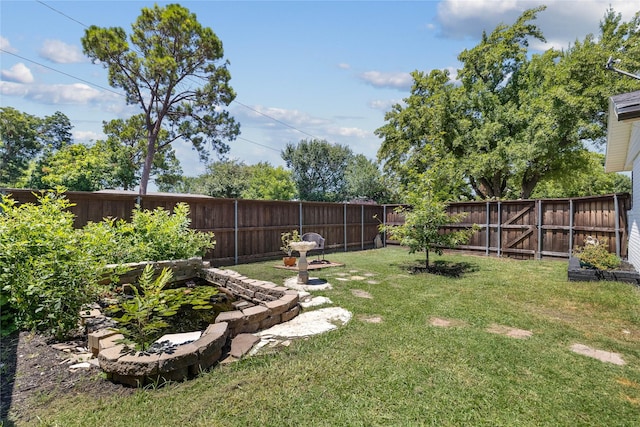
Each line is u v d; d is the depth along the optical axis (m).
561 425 2.02
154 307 3.26
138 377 2.41
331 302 4.72
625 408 2.20
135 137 19.53
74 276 3.40
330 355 2.95
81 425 1.98
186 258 6.11
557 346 3.22
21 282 3.29
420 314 4.19
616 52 12.56
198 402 2.22
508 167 14.23
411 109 16.92
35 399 2.23
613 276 5.66
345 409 2.15
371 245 12.85
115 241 5.21
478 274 6.86
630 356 3.02
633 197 6.93
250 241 8.91
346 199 32.06
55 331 3.21
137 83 15.81
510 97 15.85
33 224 3.67
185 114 18.20
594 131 12.64
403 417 2.08
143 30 14.72
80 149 17.86
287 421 2.03
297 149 33.47
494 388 2.42
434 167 7.82
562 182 17.00
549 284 5.82
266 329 3.65
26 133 26.17
